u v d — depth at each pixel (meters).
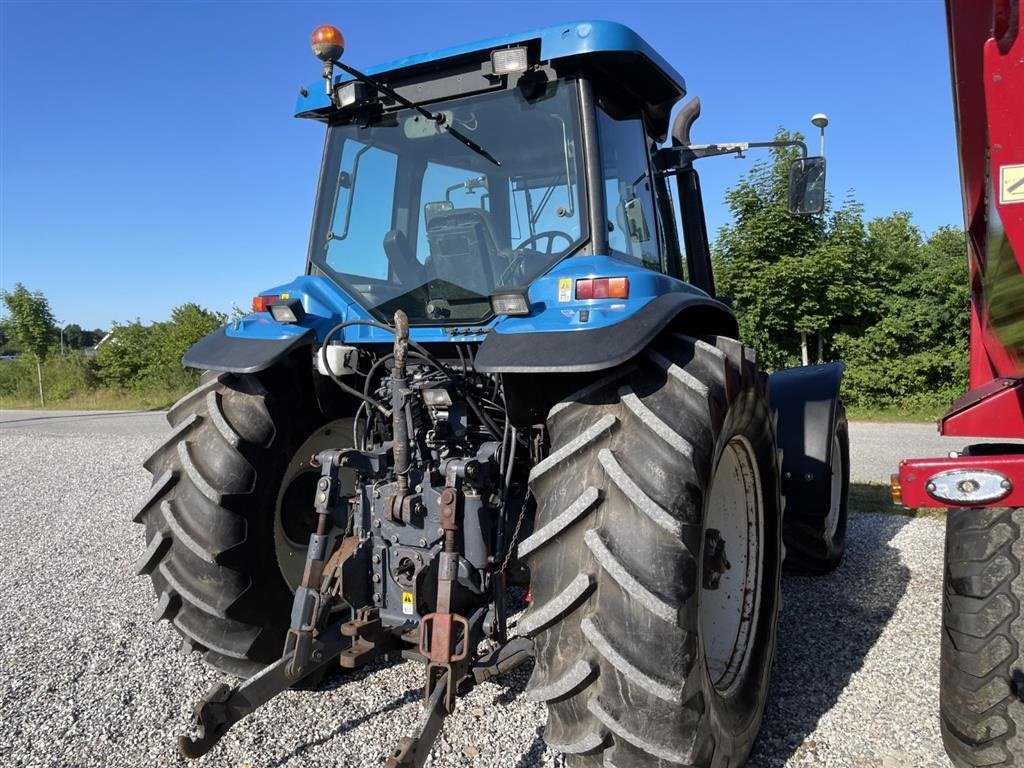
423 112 2.92
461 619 2.25
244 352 2.77
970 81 1.86
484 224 2.91
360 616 2.50
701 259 3.88
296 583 2.97
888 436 11.62
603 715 1.94
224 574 2.71
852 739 2.64
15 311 29.77
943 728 2.33
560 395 2.36
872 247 17.27
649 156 3.30
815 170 3.48
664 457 2.02
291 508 2.98
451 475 2.38
